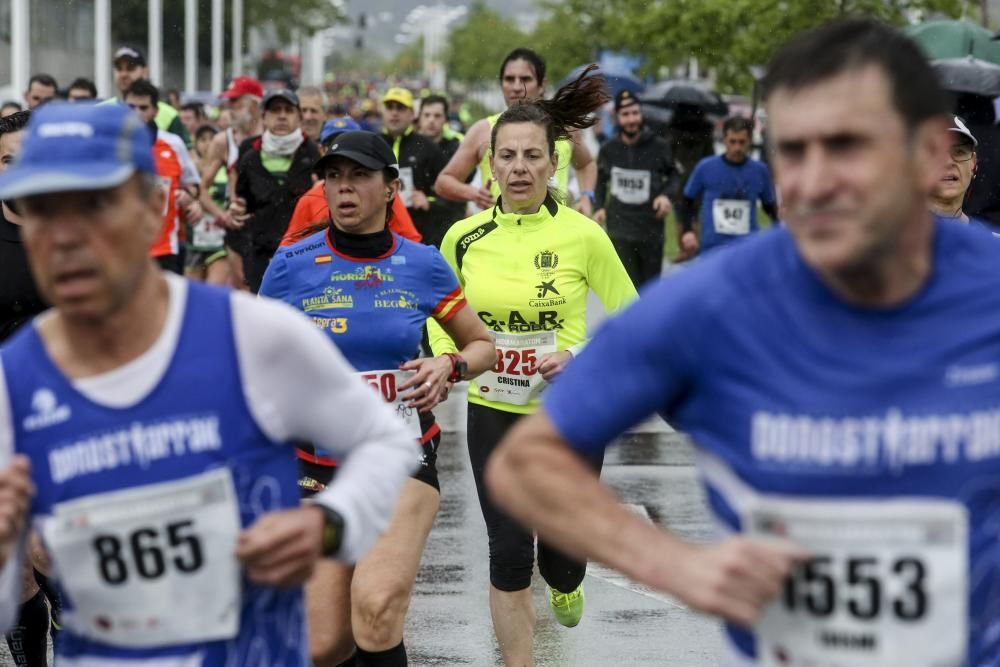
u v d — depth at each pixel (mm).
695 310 8023
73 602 9172
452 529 27109
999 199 34938
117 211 8617
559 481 8211
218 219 42531
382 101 42531
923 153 7766
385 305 17188
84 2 95688
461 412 38469
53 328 9016
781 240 8055
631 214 47281
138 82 39375
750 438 7996
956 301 7918
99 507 8883
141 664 9125
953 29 57375
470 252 19609
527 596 18281
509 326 19297
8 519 8539
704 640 21141
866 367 7828
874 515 7836
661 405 8273
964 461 7855
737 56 88000
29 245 8680
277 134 37625
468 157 32125
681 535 26203
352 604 15570
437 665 19969
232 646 9188
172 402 8906
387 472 9711
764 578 7707
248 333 9016
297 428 9391
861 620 7934
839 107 7547
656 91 83188
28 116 19203
